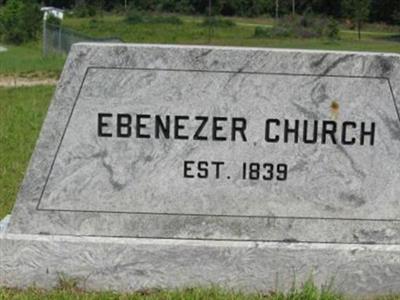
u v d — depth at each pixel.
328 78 4.02
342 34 51.78
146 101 4.02
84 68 4.00
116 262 3.97
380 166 4.07
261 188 4.06
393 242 4.09
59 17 36.47
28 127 8.98
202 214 4.06
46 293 3.90
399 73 4.02
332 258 3.97
